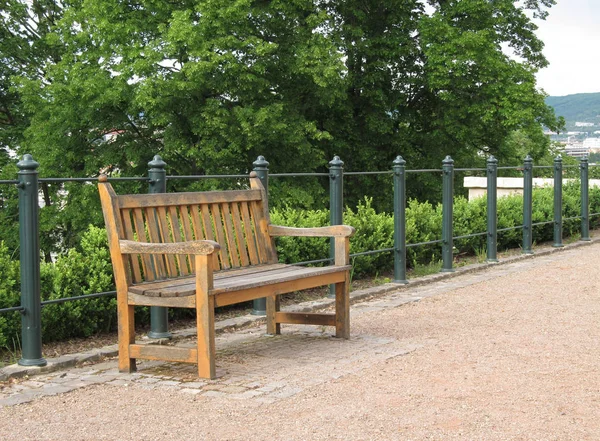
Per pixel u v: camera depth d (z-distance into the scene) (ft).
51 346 18.93
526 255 38.22
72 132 77.77
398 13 85.61
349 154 89.81
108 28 72.49
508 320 22.02
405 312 23.61
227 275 17.95
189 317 22.71
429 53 80.74
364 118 89.15
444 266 32.24
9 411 13.38
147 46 70.33
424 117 91.56
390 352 17.84
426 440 11.48
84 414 13.12
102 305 19.97
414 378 15.33
